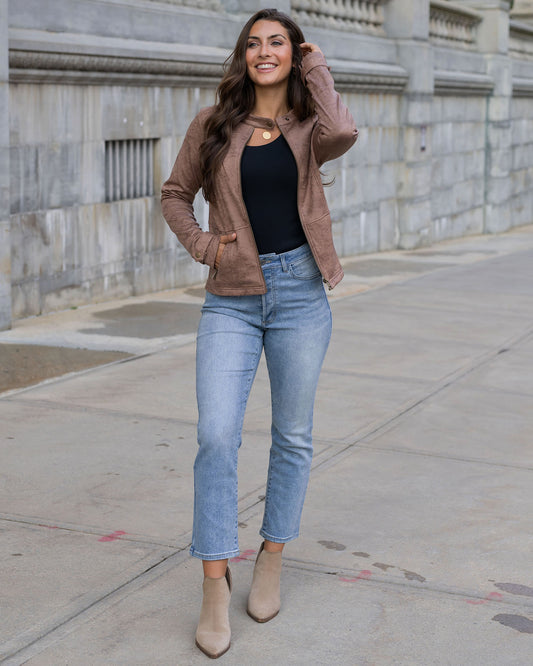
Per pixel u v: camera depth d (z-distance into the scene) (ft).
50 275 29.55
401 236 54.24
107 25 30.83
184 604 11.09
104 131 31.22
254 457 16.53
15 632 10.32
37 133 28.37
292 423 10.70
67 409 19.25
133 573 11.85
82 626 10.50
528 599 11.37
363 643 10.28
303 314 10.52
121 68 30.91
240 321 10.48
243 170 10.19
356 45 48.01
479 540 13.17
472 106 65.26
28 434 17.52
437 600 11.32
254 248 10.28
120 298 32.91
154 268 34.47
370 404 20.40
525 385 22.40
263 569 10.93
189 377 22.21
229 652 10.04
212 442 10.02
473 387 22.11
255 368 10.64
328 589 11.58
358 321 30.14
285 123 10.30
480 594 11.49
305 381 10.60
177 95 34.81
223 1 38.17
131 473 15.56
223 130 10.23
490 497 14.92
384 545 12.96
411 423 19.04
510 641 10.36
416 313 31.73
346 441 17.74
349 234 48.98
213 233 10.57
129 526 13.35
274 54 10.11
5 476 15.28
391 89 51.24
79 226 30.58
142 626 10.55
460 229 65.10
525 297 35.45
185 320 29.25
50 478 15.24
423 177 54.90
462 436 18.26
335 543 13.00
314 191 10.34
